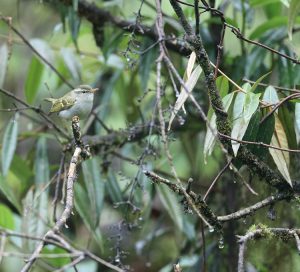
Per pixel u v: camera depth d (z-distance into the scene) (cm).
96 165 898
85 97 888
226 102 652
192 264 997
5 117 1292
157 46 923
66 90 1348
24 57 1482
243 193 887
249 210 673
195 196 630
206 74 627
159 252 1248
